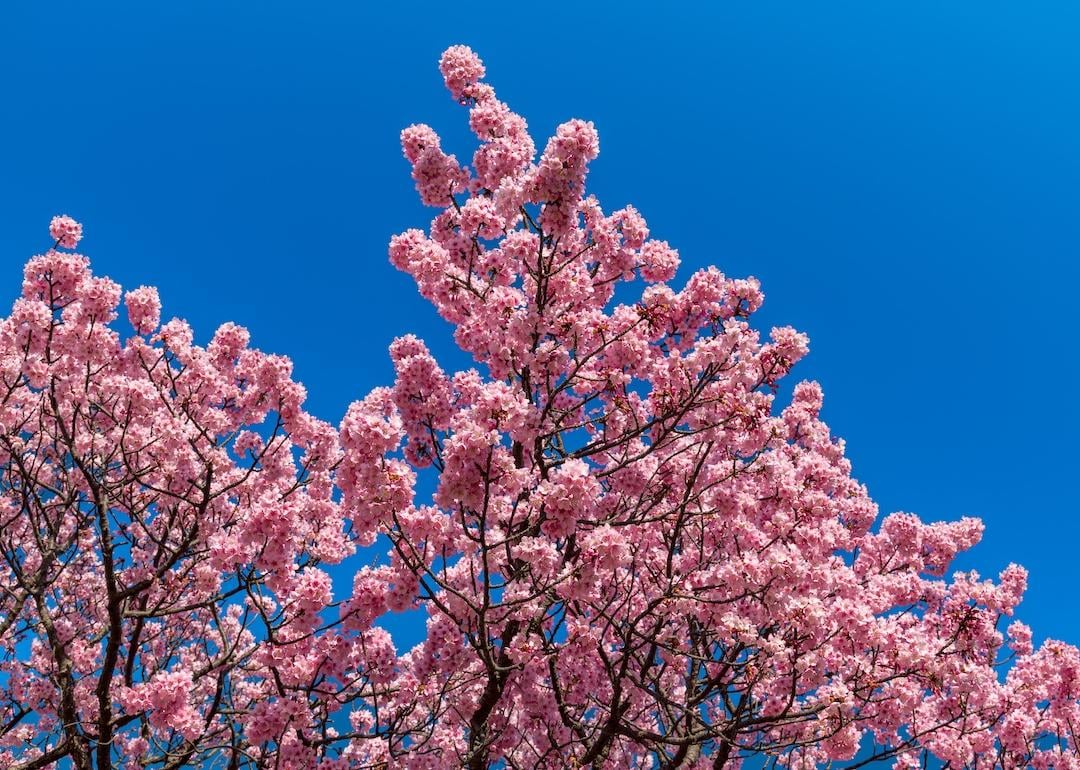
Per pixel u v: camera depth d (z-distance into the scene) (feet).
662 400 23.66
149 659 38.78
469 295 26.30
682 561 27.81
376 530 17.83
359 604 21.80
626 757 33.94
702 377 22.52
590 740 26.61
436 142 27.09
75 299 27.81
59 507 32.99
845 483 34.68
